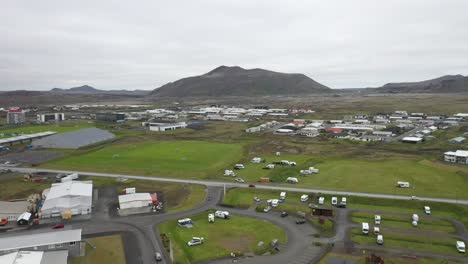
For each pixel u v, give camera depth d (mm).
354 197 77312
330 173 97562
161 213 71500
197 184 89562
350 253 54375
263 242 58219
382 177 92812
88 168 104938
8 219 68062
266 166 104812
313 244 57438
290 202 76500
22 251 51500
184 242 58719
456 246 56219
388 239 59219
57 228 64188
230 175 96812
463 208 70125
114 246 57125
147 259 53000
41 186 88188
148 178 94812
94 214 71062
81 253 54781
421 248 56062
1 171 101688
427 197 76750
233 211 72562
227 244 57906
